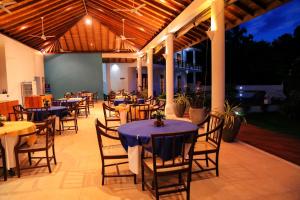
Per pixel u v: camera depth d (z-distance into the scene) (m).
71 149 4.76
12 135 3.44
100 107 12.09
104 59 16.97
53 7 8.32
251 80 16.95
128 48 15.13
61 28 11.55
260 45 17.12
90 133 6.15
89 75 15.37
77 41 14.02
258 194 2.81
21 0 6.63
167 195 2.86
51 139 3.91
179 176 3.01
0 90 8.88
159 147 2.76
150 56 11.95
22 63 10.51
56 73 15.12
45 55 14.89
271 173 3.36
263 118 9.37
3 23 7.66
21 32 9.41
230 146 4.58
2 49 8.71
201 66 21.98
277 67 15.96
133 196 2.87
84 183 3.24
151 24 8.83
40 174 3.56
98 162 4.01
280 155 4.07
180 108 8.01
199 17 6.43
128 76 19.03
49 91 14.95
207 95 10.21
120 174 3.48
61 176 3.48
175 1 6.09
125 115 6.05
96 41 14.09
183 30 7.81
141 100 8.27
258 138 5.21
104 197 2.86
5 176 3.38
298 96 9.10
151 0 6.77
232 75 17.33
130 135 2.95
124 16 9.01
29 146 3.63
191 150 2.61
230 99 12.12
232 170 3.48
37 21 9.09
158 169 2.61
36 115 5.77
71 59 15.21
